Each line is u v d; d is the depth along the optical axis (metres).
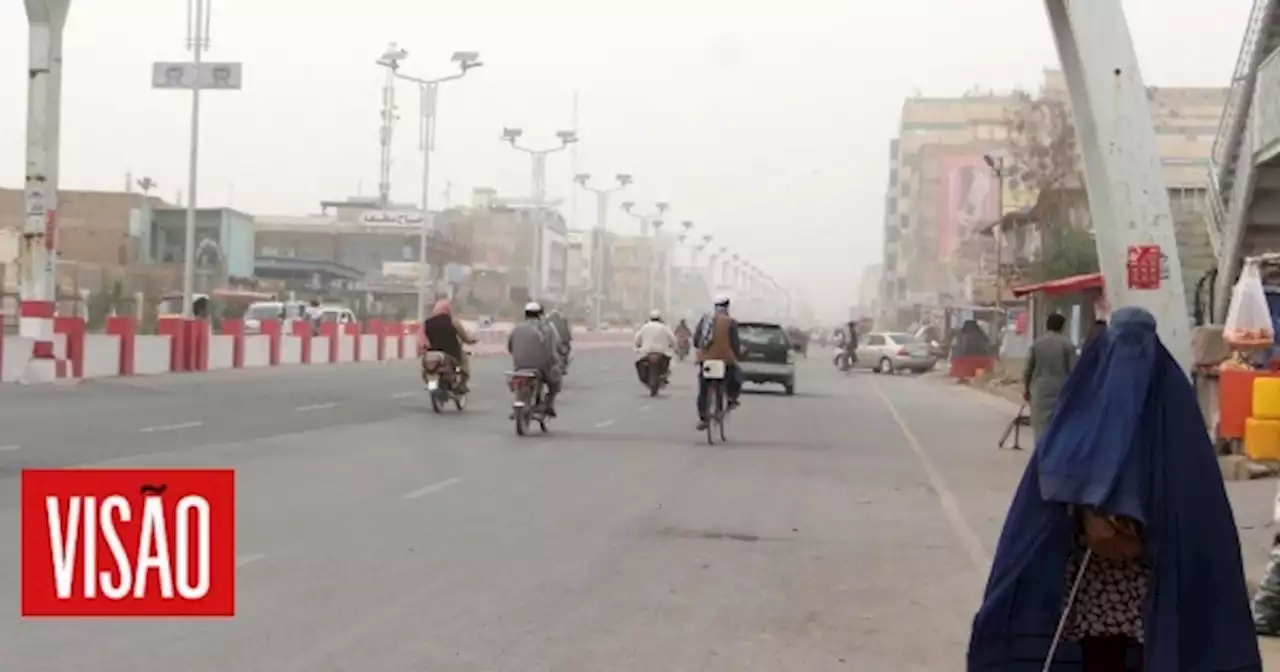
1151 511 5.08
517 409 20.44
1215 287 27.05
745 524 12.38
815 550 11.10
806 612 8.68
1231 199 25.64
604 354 69.81
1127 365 5.14
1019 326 45.16
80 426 18.58
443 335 24.47
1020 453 21.02
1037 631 5.41
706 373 20.66
